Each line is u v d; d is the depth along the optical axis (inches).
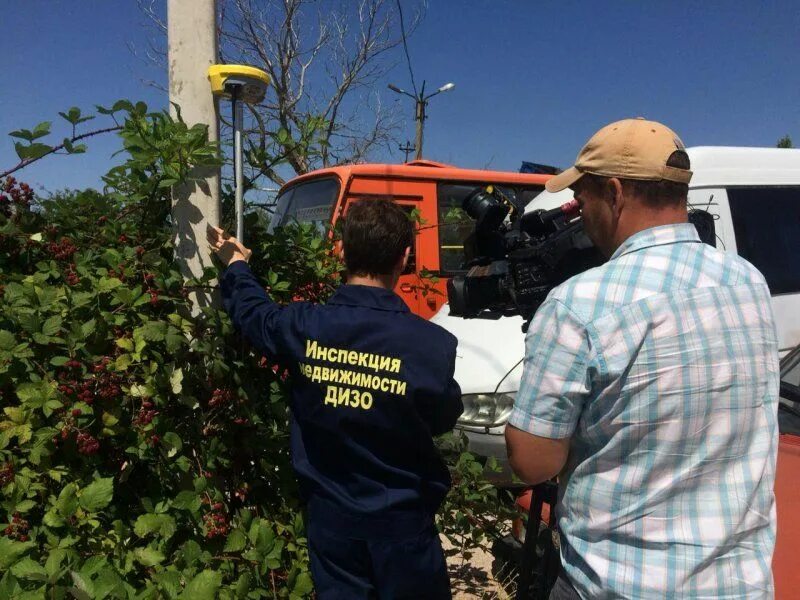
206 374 83.0
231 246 86.6
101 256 86.3
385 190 243.9
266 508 91.5
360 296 77.5
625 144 59.9
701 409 55.9
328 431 75.0
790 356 128.1
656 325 55.9
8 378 76.7
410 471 76.2
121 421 78.9
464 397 167.5
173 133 78.8
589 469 60.4
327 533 75.9
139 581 77.9
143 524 76.5
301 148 96.7
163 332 77.6
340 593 75.8
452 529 123.1
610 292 57.2
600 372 56.5
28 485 74.6
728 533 56.7
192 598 70.3
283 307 82.6
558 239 83.6
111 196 92.4
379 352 73.9
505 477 158.2
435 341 75.6
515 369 168.6
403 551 74.3
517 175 271.9
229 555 82.9
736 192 204.5
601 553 60.0
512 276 92.3
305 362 75.3
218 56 89.7
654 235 59.8
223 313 83.7
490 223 108.7
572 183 64.9
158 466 81.2
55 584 65.2
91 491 73.0
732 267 59.9
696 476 56.7
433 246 244.8
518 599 84.8
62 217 94.0
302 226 102.6
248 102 88.9
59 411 75.4
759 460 58.1
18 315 76.5
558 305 59.0
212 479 84.2
